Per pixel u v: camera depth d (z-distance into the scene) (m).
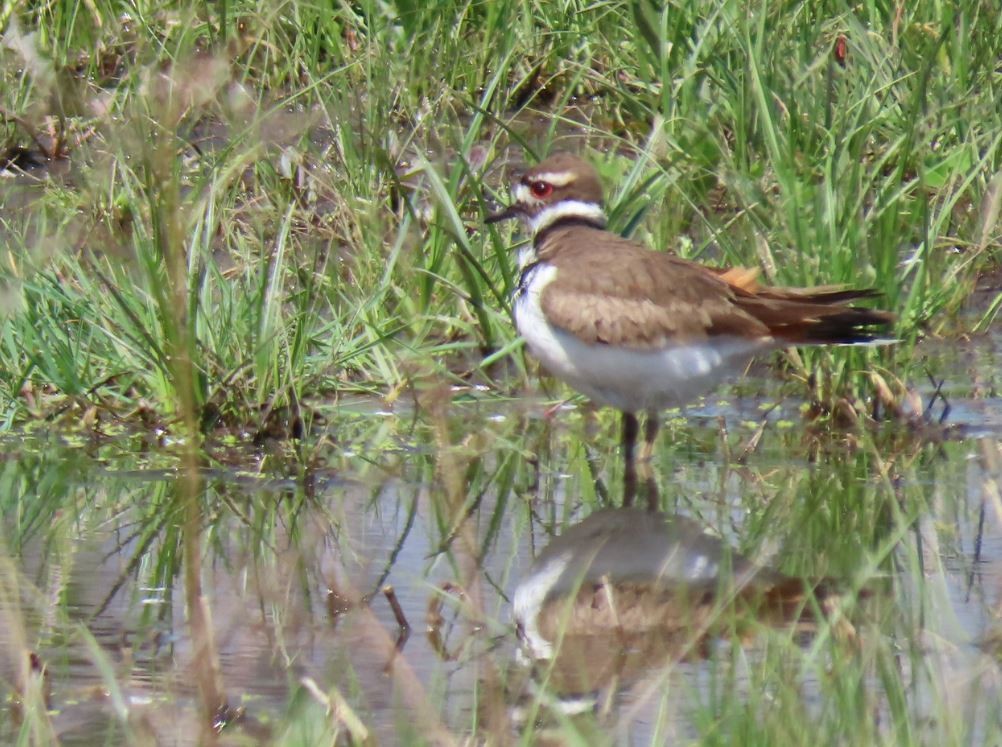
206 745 7.04
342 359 12.16
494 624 8.55
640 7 15.52
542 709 7.48
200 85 11.63
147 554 9.58
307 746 7.01
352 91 15.52
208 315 12.13
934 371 13.08
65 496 10.57
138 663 7.95
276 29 16.34
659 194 13.49
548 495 10.75
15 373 12.03
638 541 9.86
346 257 14.03
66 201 14.28
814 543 9.80
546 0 17.33
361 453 11.53
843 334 10.92
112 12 16.70
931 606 8.73
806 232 12.46
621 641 8.33
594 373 11.09
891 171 15.09
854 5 16.56
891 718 7.33
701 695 7.61
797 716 7.19
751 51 14.22
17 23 16.00
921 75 14.31
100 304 12.33
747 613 8.63
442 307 13.39
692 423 12.26
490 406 12.57
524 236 13.70
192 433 8.20
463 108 16.31
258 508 10.42
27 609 8.64
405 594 8.98
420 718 7.33
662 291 10.86
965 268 14.05
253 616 8.61
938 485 10.81
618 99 16.31
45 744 7.00
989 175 14.73
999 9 16.17
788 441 11.81
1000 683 7.71
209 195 12.66
